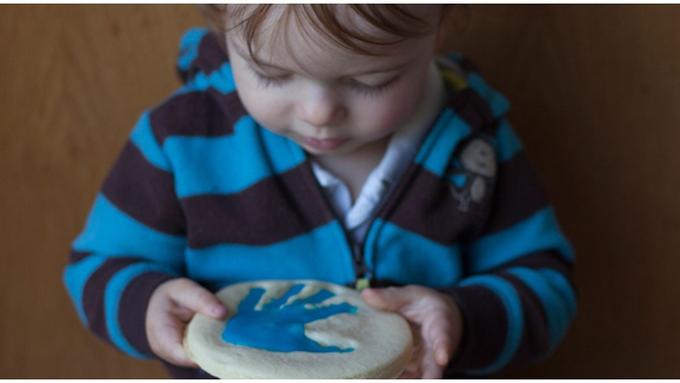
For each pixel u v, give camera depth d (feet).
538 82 3.36
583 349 3.61
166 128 2.87
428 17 2.37
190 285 2.58
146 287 2.69
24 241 3.73
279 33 2.24
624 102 3.25
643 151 3.27
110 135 3.57
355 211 2.83
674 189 3.26
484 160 2.91
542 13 3.29
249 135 2.82
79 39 3.46
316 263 2.86
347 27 2.21
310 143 2.58
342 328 2.39
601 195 3.39
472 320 2.63
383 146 2.89
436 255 2.89
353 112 2.44
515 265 2.97
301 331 2.37
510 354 2.74
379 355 2.27
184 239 2.95
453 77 3.03
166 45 3.46
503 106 3.05
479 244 3.00
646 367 3.52
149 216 2.88
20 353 3.90
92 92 3.52
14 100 3.52
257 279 2.90
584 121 3.33
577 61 3.28
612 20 3.18
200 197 2.82
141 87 3.52
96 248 2.93
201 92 2.94
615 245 3.43
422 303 2.57
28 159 3.61
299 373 2.17
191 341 2.35
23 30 3.44
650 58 3.16
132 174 2.91
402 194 2.84
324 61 2.27
